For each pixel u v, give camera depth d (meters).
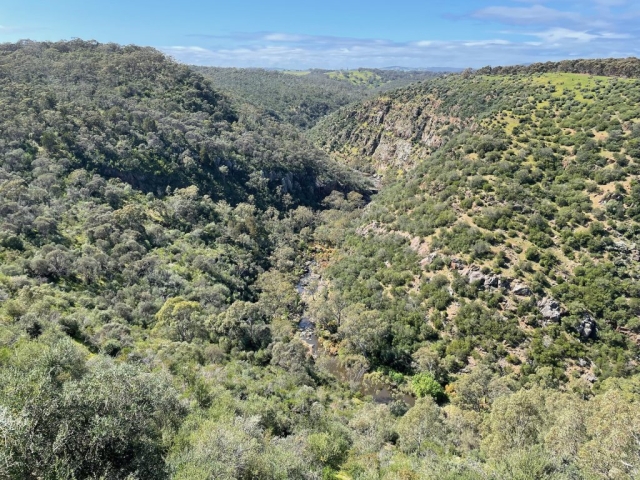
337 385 62.09
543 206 77.12
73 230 78.00
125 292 67.50
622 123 88.00
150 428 20.56
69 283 64.12
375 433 42.50
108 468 16.22
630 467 21.27
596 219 71.19
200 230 97.81
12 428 15.02
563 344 59.22
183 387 34.38
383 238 94.12
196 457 20.25
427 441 39.00
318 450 32.56
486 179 87.00
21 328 36.41
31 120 99.31
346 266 93.56
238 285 87.31
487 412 50.31
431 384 60.19
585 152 83.31
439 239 80.00
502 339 62.84
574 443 27.31
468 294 69.12
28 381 18.00
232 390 41.09
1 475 14.20
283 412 40.03
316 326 80.81
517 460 23.00
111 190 92.75
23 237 68.44
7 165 86.19
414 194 101.88
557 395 38.66
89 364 26.88
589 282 63.31
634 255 64.94
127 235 81.56
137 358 41.22
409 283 78.25
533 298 63.97
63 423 16.28
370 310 74.62
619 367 55.59
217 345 59.34
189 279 80.81
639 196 70.06
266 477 22.39
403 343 69.00
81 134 102.56
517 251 70.94
